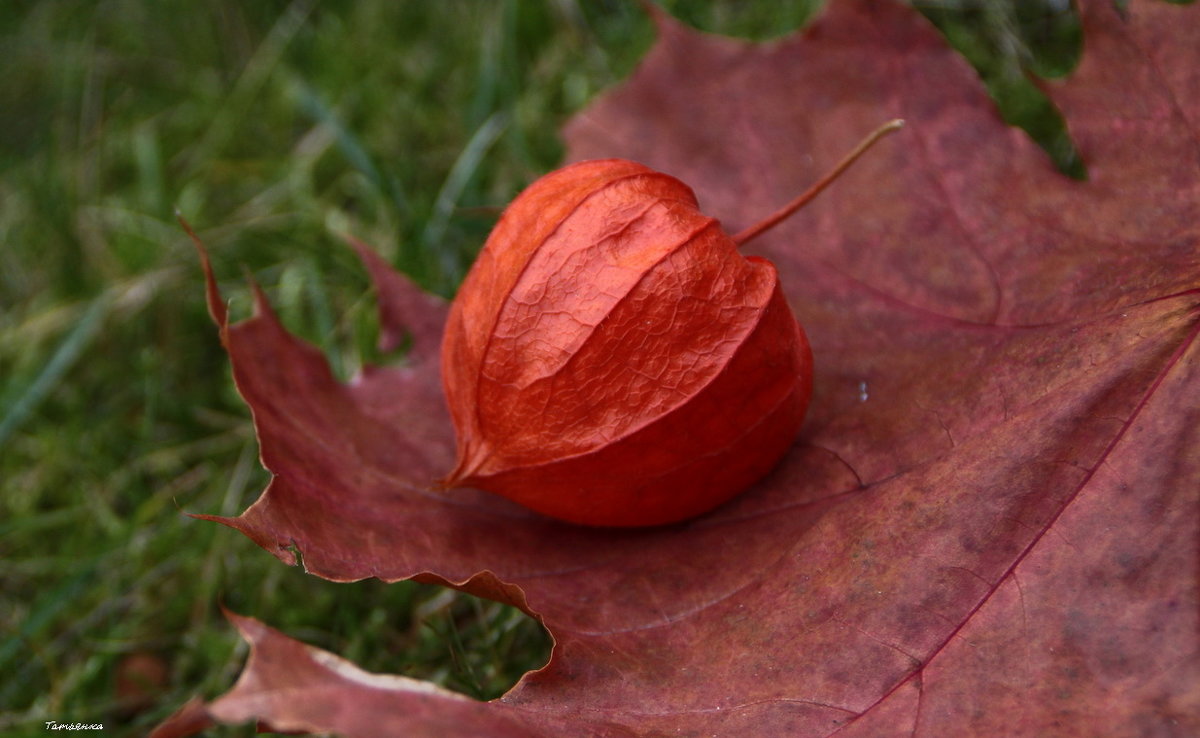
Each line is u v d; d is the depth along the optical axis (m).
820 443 0.29
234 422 0.37
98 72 0.45
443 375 0.29
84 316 0.38
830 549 0.28
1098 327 0.28
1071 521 0.27
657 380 0.28
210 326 0.38
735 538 0.29
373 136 0.40
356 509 0.29
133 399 0.38
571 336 0.28
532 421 0.28
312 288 0.38
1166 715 0.26
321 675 0.25
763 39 0.39
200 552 0.34
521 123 0.39
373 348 0.37
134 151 0.43
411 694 0.26
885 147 0.31
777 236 0.32
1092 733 0.26
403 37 0.43
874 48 0.32
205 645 0.33
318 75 0.43
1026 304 0.29
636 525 0.29
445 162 0.40
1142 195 0.29
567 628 0.28
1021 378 0.28
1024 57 0.36
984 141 0.31
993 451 0.28
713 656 0.28
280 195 0.40
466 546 0.29
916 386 0.29
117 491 0.36
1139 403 0.27
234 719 0.25
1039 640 0.27
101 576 0.35
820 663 0.27
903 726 0.27
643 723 0.27
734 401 0.28
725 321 0.28
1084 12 0.29
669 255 0.28
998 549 0.27
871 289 0.31
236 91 0.43
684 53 0.33
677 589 0.29
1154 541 0.27
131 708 0.33
